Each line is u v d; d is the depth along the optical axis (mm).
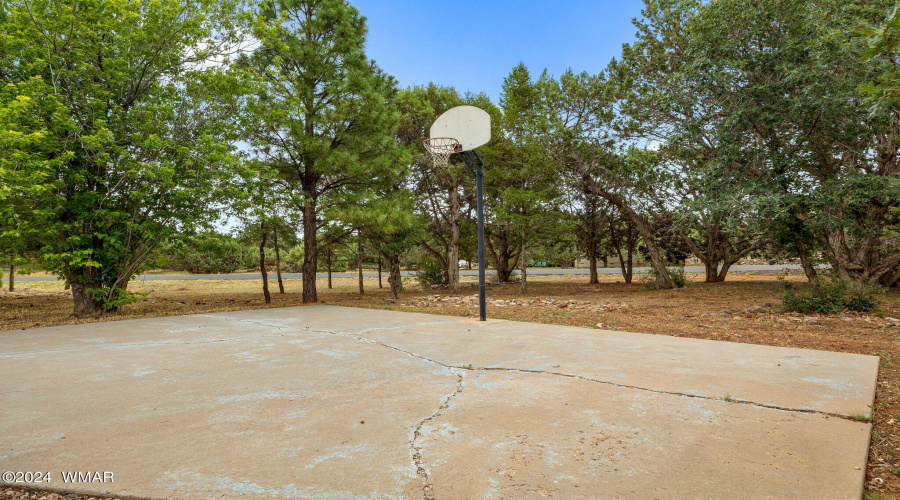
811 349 5871
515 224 17719
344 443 2809
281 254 44062
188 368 4961
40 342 6852
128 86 11289
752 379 4266
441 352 5770
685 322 8922
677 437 2861
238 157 11812
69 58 10266
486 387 4062
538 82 18656
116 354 5820
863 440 2811
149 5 10508
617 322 8969
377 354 5676
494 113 18953
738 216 11383
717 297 14547
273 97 13133
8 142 8562
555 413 3332
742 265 43688
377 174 14711
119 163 10539
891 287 15656
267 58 13812
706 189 12781
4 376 4633
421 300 15023
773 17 11656
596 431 2971
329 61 14445
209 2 11219
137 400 3762
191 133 11492
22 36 9695
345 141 14438
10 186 8734
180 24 10867
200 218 11930
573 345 6211
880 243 14438
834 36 9961
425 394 3863
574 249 32469
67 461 2592
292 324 8898
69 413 3441
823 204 10750
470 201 22766
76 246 10656
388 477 2350
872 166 13617
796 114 10867
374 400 3707
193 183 11266
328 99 14633
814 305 9688
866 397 3684
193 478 2359
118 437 2947
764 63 11438
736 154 11703
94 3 10047
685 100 12484
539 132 17250
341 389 4047
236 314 11039
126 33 10594
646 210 19844
